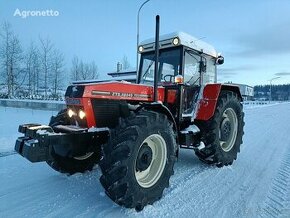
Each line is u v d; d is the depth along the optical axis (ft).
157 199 9.61
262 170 13.61
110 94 10.45
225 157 13.98
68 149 10.35
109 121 10.50
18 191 10.31
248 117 44.45
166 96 12.76
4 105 65.67
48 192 10.25
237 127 15.40
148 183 9.53
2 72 101.19
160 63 14.38
